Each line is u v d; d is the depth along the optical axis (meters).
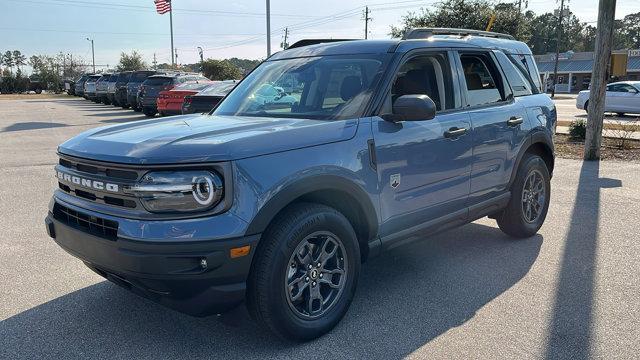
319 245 3.49
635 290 4.27
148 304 4.08
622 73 10.42
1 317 3.87
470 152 4.57
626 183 8.41
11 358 3.31
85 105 34.53
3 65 113.06
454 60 4.65
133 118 22.25
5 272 4.73
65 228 3.45
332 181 3.43
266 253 3.17
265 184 3.11
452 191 4.46
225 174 3.00
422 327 3.69
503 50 5.39
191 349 3.42
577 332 3.59
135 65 67.75
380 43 4.32
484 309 3.96
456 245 5.50
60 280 4.56
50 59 82.06
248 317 3.84
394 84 4.09
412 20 30.92
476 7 30.23
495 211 5.14
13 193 7.88
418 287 4.39
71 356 3.34
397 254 5.23
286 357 3.31
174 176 2.97
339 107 3.91
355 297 4.20
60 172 3.59
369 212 3.73
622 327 3.66
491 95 5.04
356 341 3.51
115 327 3.71
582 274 4.63
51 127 18.20
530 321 3.76
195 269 2.98
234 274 3.05
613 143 12.99
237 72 49.59
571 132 14.02
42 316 3.88
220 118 4.11
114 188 3.11
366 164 3.66
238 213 3.02
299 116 3.98
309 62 4.46
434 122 4.23
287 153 3.26
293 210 3.34
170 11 43.97
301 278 3.41
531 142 5.39
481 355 3.31
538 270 4.75
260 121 3.79
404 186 3.98
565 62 73.00
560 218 6.41
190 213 2.98
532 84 5.73
